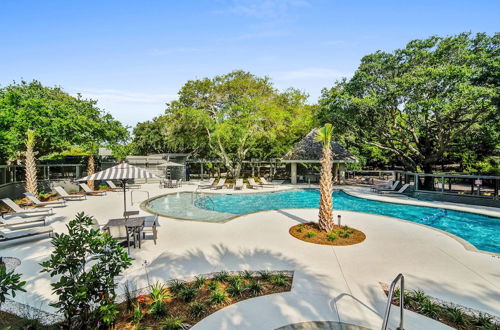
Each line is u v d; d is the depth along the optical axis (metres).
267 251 7.48
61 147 18.53
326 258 6.96
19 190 18.05
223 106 27.52
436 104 15.28
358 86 19.56
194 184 25.97
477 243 10.30
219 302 4.78
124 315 4.38
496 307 4.69
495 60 14.59
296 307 4.61
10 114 15.05
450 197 16.16
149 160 28.55
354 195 18.94
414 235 9.01
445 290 5.29
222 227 10.08
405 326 4.11
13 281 3.25
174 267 6.37
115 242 4.14
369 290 5.24
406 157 22.02
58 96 23.28
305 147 24.97
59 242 3.70
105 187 21.97
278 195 20.70
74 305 3.59
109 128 22.64
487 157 20.81
